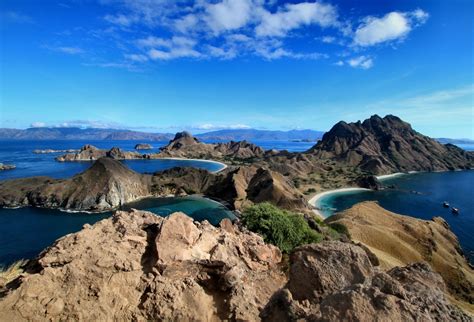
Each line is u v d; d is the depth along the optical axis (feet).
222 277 62.34
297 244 121.80
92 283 56.03
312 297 45.85
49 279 55.11
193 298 57.62
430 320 30.27
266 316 42.16
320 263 48.67
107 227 70.38
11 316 49.37
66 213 323.57
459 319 32.30
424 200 483.92
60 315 51.55
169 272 61.26
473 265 232.32
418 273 43.37
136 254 64.03
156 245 64.18
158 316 54.54
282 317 39.91
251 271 73.20
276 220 122.42
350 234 225.76
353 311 30.91
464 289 184.24
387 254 206.59
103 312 53.21
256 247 80.69
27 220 295.89
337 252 49.73
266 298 64.64
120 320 53.62
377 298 31.94
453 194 531.50
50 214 318.24
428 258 212.64
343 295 33.09
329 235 181.27
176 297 56.90
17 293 52.70
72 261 58.39
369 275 46.73
